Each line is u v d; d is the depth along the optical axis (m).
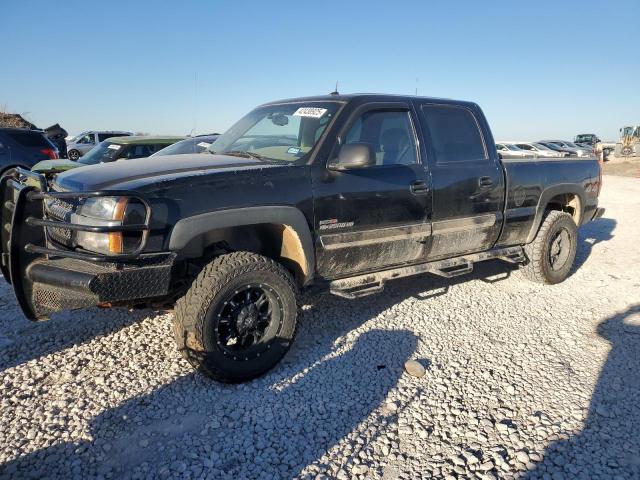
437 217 4.55
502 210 5.14
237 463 2.72
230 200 3.37
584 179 6.09
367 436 2.97
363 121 4.18
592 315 4.96
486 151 5.03
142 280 3.08
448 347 4.16
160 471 2.63
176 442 2.87
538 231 5.62
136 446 2.83
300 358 3.90
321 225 3.82
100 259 2.97
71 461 2.69
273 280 3.51
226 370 3.38
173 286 3.62
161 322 4.46
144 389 3.39
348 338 4.27
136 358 3.81
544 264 5.66
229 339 3.46
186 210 3.21
